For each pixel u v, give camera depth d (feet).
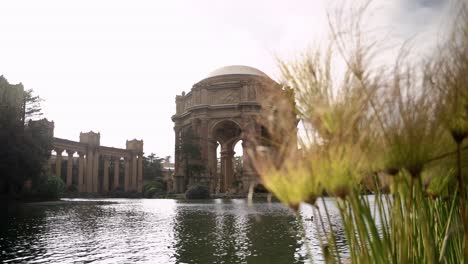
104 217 80.23
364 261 4.21
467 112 3.39
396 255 4.36
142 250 37.52
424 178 4.30
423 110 3.59
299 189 3.43
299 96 3.75
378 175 4.46
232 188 226.79
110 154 296.92
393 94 3.61
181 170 241.76
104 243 42.19
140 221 69.82
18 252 36.81
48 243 42.47
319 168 3.49
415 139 3.53
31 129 171.01
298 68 3.83
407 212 4.11
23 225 63.16
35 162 159.84
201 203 148.46
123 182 333.21
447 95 3.51
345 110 3.53
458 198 5.18
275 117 3.61
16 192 160.66
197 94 244.01
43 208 116.88
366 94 3.58
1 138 147.13
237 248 37.76
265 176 3.44
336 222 43.11
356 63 3.70
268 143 3.54
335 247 4.07
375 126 3.64
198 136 233.55
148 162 366.43
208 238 45.42
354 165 3.56
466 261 3.71
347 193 3.54
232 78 236.43
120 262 32.01
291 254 33.63
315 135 3.65
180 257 33.88
